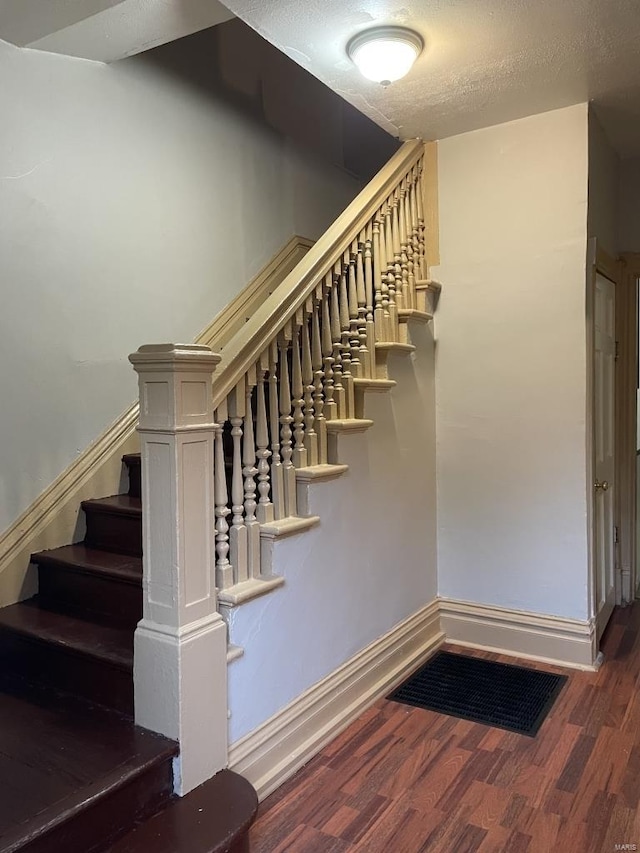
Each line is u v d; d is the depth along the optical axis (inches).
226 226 133.7
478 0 80.1
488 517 126.7
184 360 71.2
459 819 78.4
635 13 83.3
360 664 105.5
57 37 95.7
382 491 112.6
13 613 94.0
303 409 96.3
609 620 141.9
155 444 73.3
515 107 112.6
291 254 150.9
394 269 116.9
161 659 73.5
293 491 92.9
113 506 101.2
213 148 130.6
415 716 102.8
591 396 118.3
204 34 128.2
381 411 111.7
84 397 107.0
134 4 87.1
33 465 100.0
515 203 119.6
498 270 122.2
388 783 85.7
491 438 125.3
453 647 129.6
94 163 107.7
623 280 145.9
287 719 89.2
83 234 106.0
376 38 86.7
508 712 103.2
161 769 71.1
